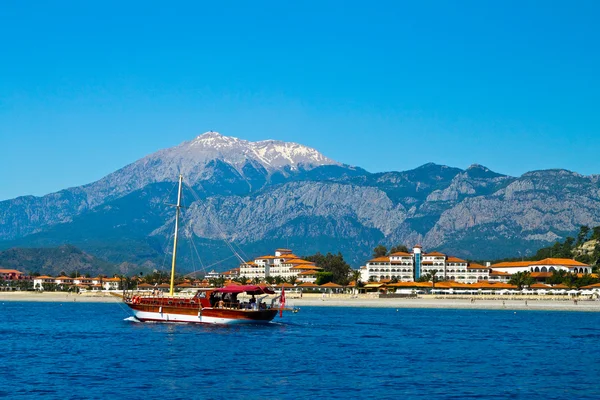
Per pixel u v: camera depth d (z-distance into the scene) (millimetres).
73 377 79875
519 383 78812
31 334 130875
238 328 140875
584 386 77312
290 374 83250
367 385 76688
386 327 157125
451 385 77188
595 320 196875
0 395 69812
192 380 78562
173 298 148750
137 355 98125
